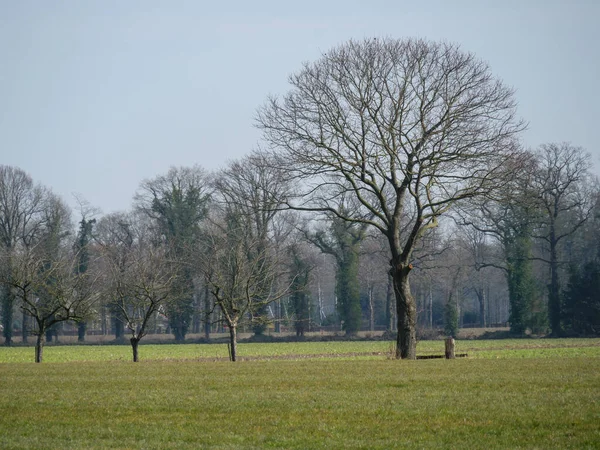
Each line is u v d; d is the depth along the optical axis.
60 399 68.75
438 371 90.81
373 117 131.62
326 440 50.34
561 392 68.50
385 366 100.25
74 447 49.12
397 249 136.50
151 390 74.38
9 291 149.75
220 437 51.81
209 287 150.50
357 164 133.25
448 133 129.12
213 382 80.69
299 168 135.38
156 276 148.00
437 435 51.34
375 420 56.59
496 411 58.91
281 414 59.66
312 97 134.00
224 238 157.00
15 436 52.91
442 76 131.25
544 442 48.66
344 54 134.38
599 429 51.75
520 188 131.00
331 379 82.19
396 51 133.62
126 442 50.62
